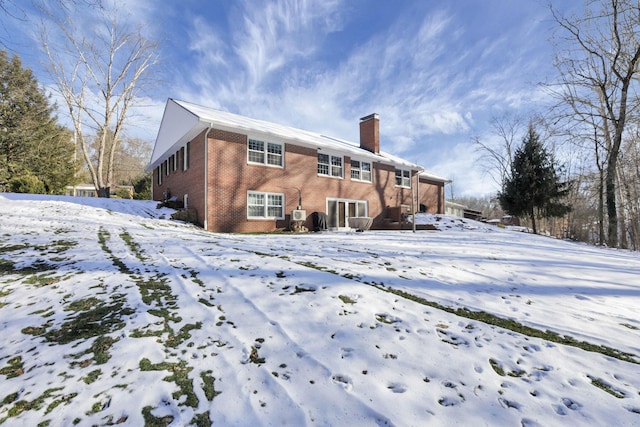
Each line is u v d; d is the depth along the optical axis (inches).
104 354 91.9
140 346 96.3
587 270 230.4
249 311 122.0
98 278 159.6
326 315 119.5
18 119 865.5
